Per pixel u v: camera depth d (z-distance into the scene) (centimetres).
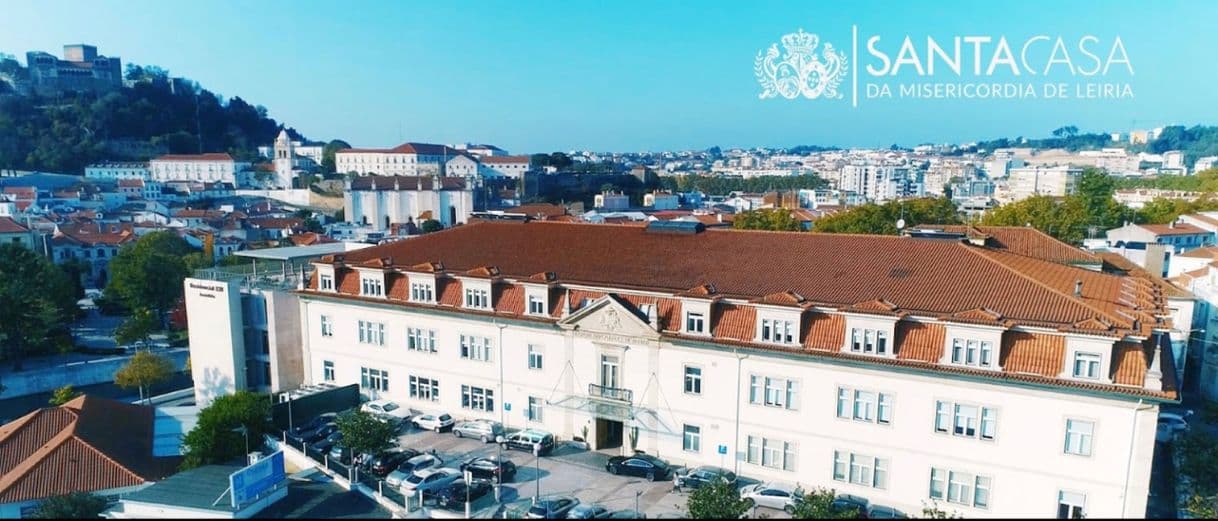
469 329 6047
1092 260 6094
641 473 5062
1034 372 4144
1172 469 5288
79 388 9769
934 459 4456
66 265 14000
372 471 5200
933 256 5141
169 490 4738
